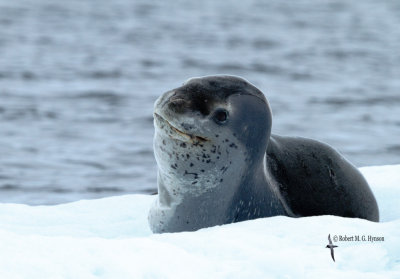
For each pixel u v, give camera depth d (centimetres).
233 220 2697
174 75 15325
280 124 9462
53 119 9531
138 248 2048
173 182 2639
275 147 2889
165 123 2520
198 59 18412
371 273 1991
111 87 12925
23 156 7106
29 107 10494
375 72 16000
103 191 5612
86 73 14962
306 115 10231
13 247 2006
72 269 1902
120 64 16888
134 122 9388
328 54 19712
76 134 8481
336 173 2934
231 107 2569
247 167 2652
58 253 1984
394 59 18562
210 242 2173
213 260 2055
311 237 2269
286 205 2820
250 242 2189
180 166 2581
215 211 2662
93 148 7600
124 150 7481
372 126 9281
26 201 5228
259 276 1953
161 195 2733
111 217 3023
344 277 1950
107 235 2798
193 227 2697
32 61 16750
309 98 12056
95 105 10875
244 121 2588
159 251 2036
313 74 15625
